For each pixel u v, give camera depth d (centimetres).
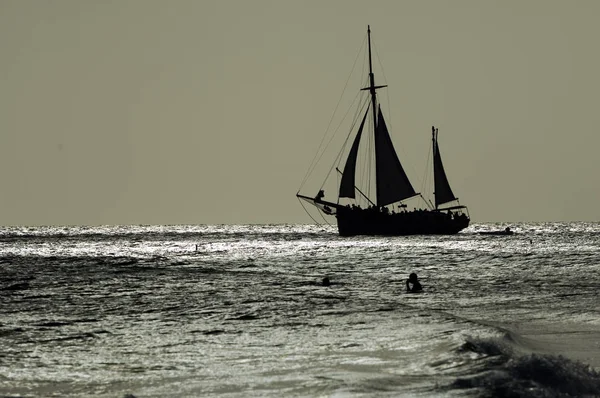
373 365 8531
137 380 8125
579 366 7838
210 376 8238
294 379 7962
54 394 7569
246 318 12800
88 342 10538
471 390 7262
